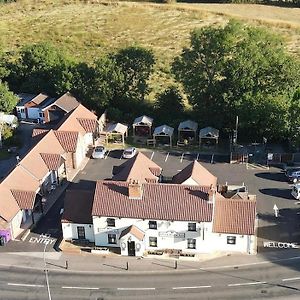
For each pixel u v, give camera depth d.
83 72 121.81
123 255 78.25
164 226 77.38
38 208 87.81
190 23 177.75
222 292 70.88
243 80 108.81
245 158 101.38
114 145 109.25
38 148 94.94
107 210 77.88
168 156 105.06
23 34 171.38
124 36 168.25
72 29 174.12
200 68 114.06
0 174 99.06
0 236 80.25
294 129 102.62
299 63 116.44
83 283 73.19
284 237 81.06
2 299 70.81
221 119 110.44
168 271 74.94
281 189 93.00
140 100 121.50
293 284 71.81
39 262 77.38
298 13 186.62
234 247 78.38
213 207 77.38
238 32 112.31
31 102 120.38
